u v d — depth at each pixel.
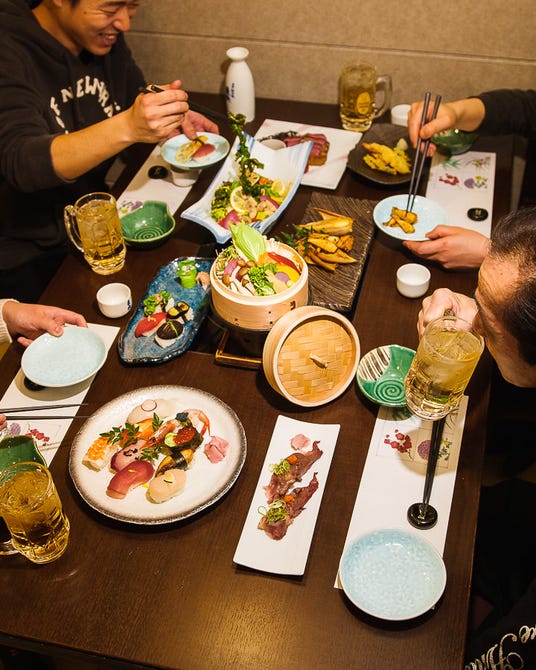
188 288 1.70
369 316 1.64
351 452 1.38
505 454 1.90
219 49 2.52
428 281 1.67
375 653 1.11
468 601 1.16
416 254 1.75
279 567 1.19
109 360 1.56
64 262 1.82
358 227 1.83
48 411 1.46
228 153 2.02
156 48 2.57
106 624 1.15
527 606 1.18
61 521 1.24
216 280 1.46
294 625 1.14
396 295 1.69
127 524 1.27
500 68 2.35
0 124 1.87
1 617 1.16
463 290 1.70
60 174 1.81
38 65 2.02
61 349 1.55
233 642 1.12
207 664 1.10
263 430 1.42
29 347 1.53
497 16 2.23
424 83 2.45
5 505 1.15
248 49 2.50
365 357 1.50
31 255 2.15
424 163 2.10
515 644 1.17
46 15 2.00
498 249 1.04
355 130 2.29
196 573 1.21
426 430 1.40
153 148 2.20
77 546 1.25
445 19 2.27
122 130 1.76
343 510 1.29
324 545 1.24
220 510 1.29
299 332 1.40
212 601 1.17
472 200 1.99
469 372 1.23
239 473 1.30
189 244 1.85
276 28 2.42
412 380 1.30
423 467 1.34
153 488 1.26
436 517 1.26
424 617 1.14
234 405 1.47
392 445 1.38
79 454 1.35
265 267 1.45
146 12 2.47
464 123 2.05
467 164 2.12
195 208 1.82
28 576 1.21
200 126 2.21
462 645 1.11
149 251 1.83
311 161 2.11
